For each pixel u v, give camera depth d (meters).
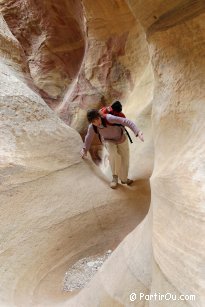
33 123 3.26
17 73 4.20
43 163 3.04
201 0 1.71
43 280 2.38
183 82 1.93
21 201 2.68
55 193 2.92
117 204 3.17
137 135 3.04
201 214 1.24
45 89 7.07
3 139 2.91
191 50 1.88
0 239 2.42
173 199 1.50
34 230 2.61
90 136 3.32
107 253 2.74
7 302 2.01
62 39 7.17
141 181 3.54
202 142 1.53
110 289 1.74
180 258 1.21
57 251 2.62
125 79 5.60
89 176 3.33
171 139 1.93
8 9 7.45
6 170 2.72
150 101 4.51
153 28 2.14
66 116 6.15
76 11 6.61
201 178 1.37
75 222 2.86
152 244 1.52
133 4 2.18
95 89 5.88
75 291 2.30
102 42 5.81
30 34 7.46
